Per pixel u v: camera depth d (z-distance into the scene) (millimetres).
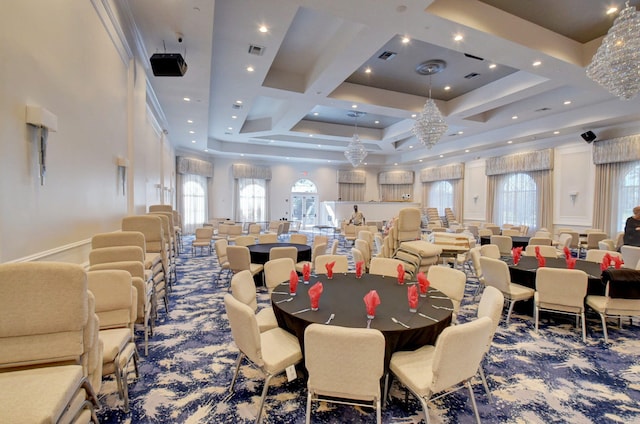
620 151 7238
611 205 7578
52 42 2229
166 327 3459
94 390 1544
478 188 11289
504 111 8188
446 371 1690
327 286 2930
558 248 6762
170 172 9984
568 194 8500
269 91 6348
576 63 4836
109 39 3371
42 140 2053
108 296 2121
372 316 2141
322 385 1696
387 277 3283
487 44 4277
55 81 2275
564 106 7309
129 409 2086
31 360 1313
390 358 2025
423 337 2105
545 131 8148
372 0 3422
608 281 3068
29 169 1958
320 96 6531
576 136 8328
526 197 9617
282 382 2402
